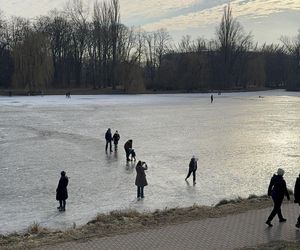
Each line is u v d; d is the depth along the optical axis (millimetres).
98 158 31609
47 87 109375
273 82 170375
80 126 47938
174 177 26250
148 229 14992
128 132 44500
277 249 12727
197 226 15273
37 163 29547
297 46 166375
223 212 17141
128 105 76688
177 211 17453
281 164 30188
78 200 21328
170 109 70312
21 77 98812
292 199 19266
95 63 125938
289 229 14852
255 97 109125
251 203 18594
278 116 62094
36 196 21922
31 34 99625
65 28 129125
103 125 49156
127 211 17891
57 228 17109
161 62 133000
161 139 40438
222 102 88875
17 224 17781
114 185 24219
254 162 30781
